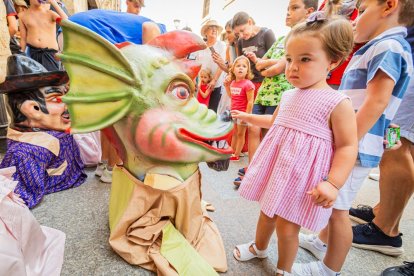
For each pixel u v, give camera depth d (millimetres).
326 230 849
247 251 817
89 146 1456
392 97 727
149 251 738
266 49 1838
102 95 668
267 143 720
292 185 640
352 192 743
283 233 680
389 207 917
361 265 868
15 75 974
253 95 1726
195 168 814
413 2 668
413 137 899
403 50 668
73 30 638
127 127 699
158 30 875
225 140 813
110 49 643
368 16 721
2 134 1625
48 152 1092
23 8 1736
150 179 727
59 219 938
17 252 534
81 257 755
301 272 771
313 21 600
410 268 778
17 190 985
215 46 2330
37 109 1059
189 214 787
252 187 718
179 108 719
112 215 842
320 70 610
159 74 689
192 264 707
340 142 617
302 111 645
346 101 605
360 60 735
